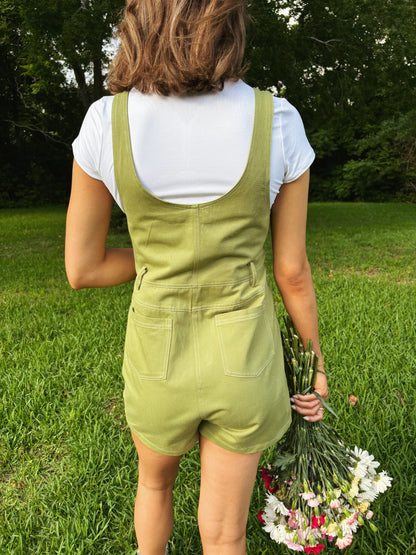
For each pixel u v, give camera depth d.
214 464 1.18
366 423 2.56
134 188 1.03
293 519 1.52
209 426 1.16
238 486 1.18
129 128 1.01
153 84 0.99
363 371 3.21
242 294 1.09
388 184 23.30
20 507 2.10
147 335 1.11
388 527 1.89
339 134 22.47
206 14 0.95
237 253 1.07
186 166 1.02
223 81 1.00
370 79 11.25
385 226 12.59
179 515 2.01
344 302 4.88
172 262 1.06
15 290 6.04
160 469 1.28
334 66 11.30
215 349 1.08
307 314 1.26
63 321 4.58
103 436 2.55
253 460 1.17
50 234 11.97
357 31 10.50
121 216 11.70
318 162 24.45
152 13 0.98
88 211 1.13
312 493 1.48
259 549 1.80
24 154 21.19
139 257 1.13
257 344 1.10
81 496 2.12
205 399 1.09
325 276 6.55
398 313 4.42
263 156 1.02
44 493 2.20
